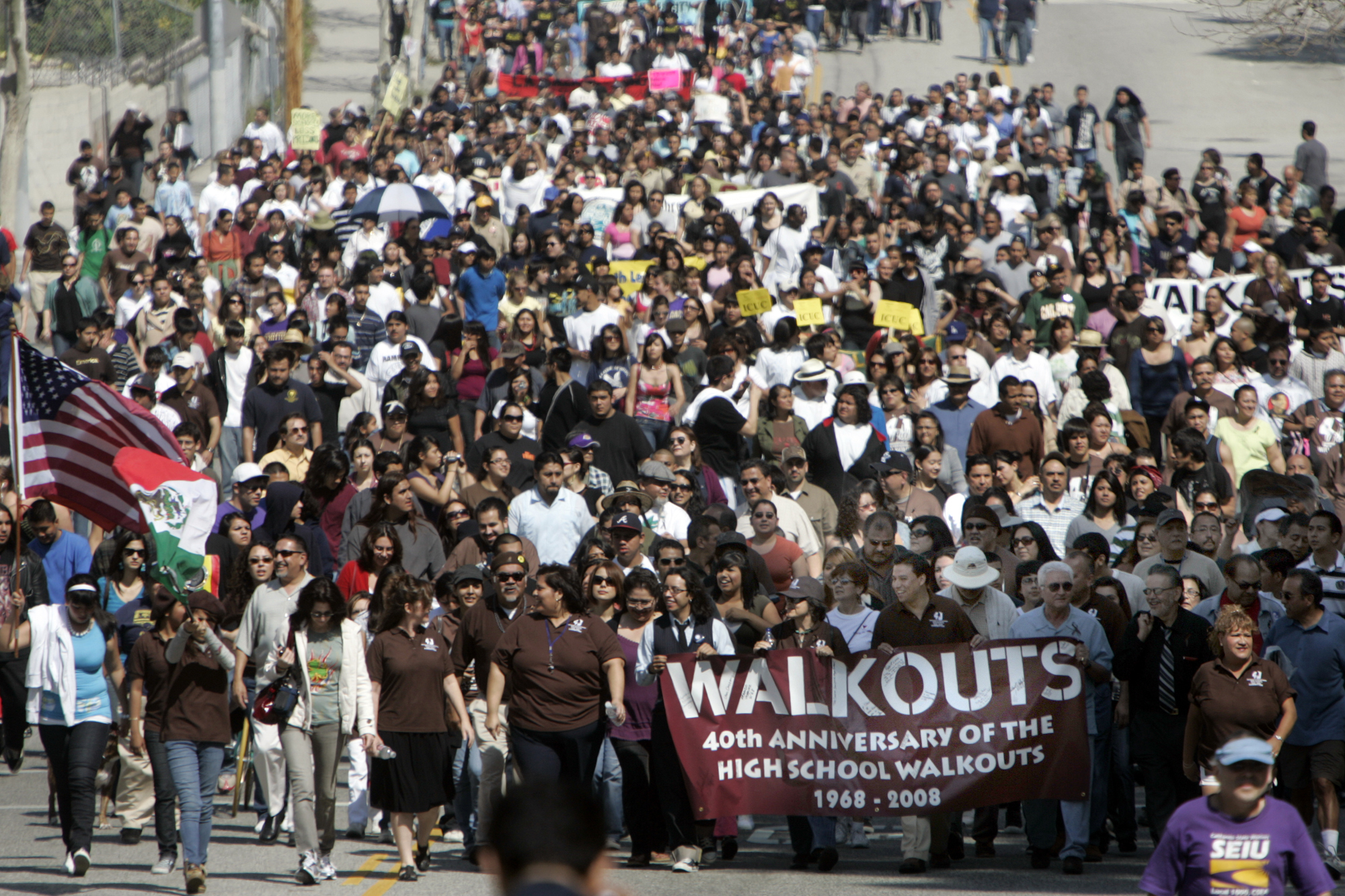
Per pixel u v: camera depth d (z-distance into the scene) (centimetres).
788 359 6931
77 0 11831
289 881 3803
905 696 3919
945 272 8944
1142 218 9856
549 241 8512
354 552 5047
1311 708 3947
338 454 5519
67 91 11588
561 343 7894
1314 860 2438
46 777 5181
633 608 4025
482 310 7719
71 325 8031
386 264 8006
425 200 8831
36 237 8738
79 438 4591
